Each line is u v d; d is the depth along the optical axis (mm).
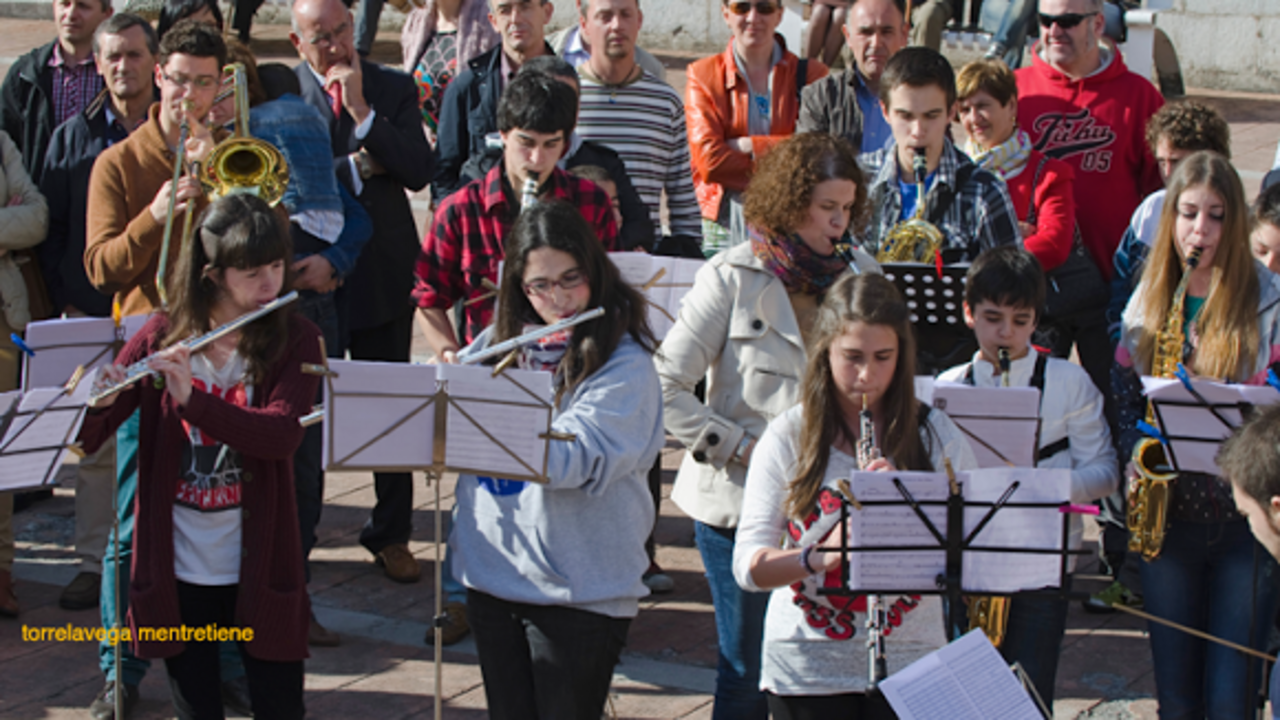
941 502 4703
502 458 5336
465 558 5684
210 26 7711
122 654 7355
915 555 4762
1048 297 9039
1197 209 6328
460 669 8031
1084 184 9594
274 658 5816
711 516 6195
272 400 5832
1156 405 5777
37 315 9258
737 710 6102
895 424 5148
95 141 9117
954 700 4617
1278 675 4383
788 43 17312
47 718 7410
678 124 9914
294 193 7984
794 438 5285
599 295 5570
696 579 9312
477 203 7668
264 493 5797
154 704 7621
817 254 6164
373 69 9500
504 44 9703
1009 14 15922
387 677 7906
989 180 7574
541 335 5414
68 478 11172
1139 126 9547
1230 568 6055
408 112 9500
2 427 5559
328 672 7949
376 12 18312
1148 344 6574
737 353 6238
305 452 7934
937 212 7531
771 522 5230
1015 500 4711
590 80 9789
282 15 25094
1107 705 7496
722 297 6258
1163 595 6211
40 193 9047
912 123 7430
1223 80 21141
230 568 5836
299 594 5891
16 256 9008
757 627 6086
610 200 7949
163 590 5715
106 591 7312
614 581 5551
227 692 7410
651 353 5699
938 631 5188
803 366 6152
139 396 5910
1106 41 9812
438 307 7805
